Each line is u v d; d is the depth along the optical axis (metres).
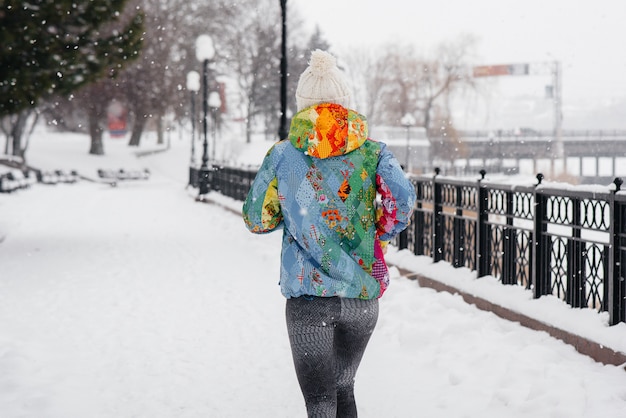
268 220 3.62
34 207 26.19
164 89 67.12
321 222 3.51
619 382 4.84
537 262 6.64
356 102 76.62
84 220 21.33
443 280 8.33
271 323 7.75
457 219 8.61
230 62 76.75
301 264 3.51
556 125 89.25
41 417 5.00
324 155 3.48
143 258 13.14
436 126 76.88
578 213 6.07
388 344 6.53
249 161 72.62
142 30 16.92
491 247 7.81
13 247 14.95
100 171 51.69
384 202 3.53
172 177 62.44
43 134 96.44
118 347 6.86
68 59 16.06
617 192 5.47
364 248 3.56
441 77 77.06
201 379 5.83
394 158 3.57
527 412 4.57
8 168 57.19
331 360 3.57
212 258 13.05
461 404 4.91
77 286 10.26
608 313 5.64
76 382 5.77
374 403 5.09
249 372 5.98
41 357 6.46
